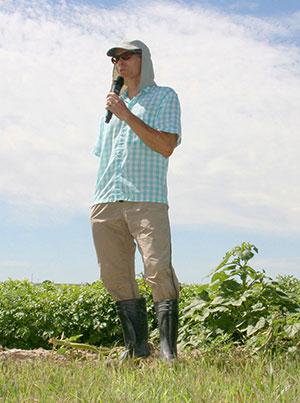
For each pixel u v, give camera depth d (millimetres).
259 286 4805
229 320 4699
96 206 3686
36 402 2174
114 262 3682
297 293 6176
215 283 4871
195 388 2369
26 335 6906
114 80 3922
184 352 3975
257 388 2367
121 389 2404
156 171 3545
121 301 3750
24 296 7270
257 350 3865
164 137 3494
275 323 4137
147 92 3760
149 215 3451
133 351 3609
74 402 2154
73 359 3414
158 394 2250
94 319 6891
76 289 7234
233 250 4785
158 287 3395
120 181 3559
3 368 2801
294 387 2402
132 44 3760
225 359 3348
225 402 2145
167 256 3416
